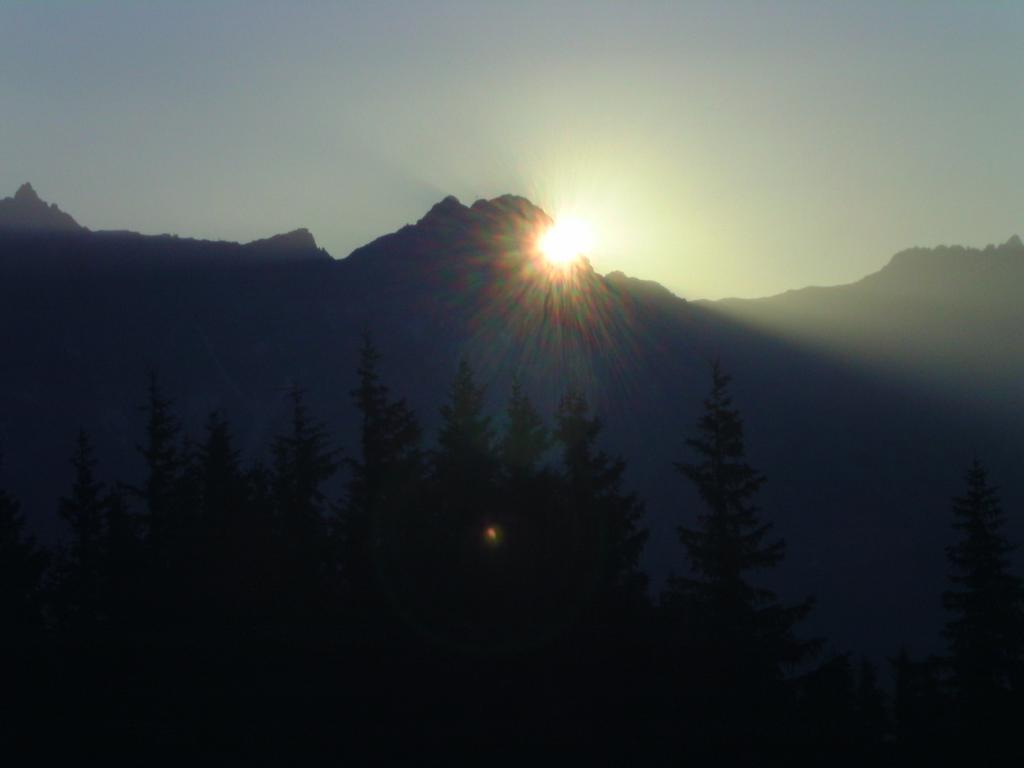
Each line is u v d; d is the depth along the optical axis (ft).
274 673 88.07
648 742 86.07
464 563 93.86
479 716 84.48
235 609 97.35
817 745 97.66
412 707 84.89
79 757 80.02
